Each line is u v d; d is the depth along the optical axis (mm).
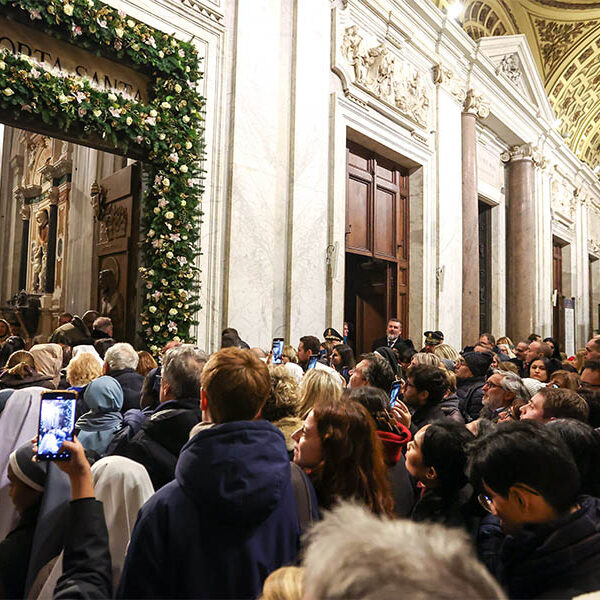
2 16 5230
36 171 14320
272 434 1535
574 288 20438
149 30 6172
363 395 2414
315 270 8352
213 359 1649
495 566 1523
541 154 16422
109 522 1862
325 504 1700
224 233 7141
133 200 6969
